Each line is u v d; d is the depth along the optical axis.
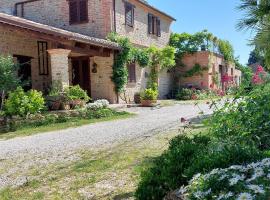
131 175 5.22
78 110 12.96
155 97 17.56
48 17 19.55
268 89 5.07
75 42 14.34
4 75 12.05
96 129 10.40
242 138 4.10
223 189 2.49
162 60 21.92
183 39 25.30
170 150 4.16
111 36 17.86
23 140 9.21
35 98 12.04
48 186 5.04
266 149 4.06
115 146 7.50
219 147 3.72
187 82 25.34
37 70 16.25
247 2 4.51
